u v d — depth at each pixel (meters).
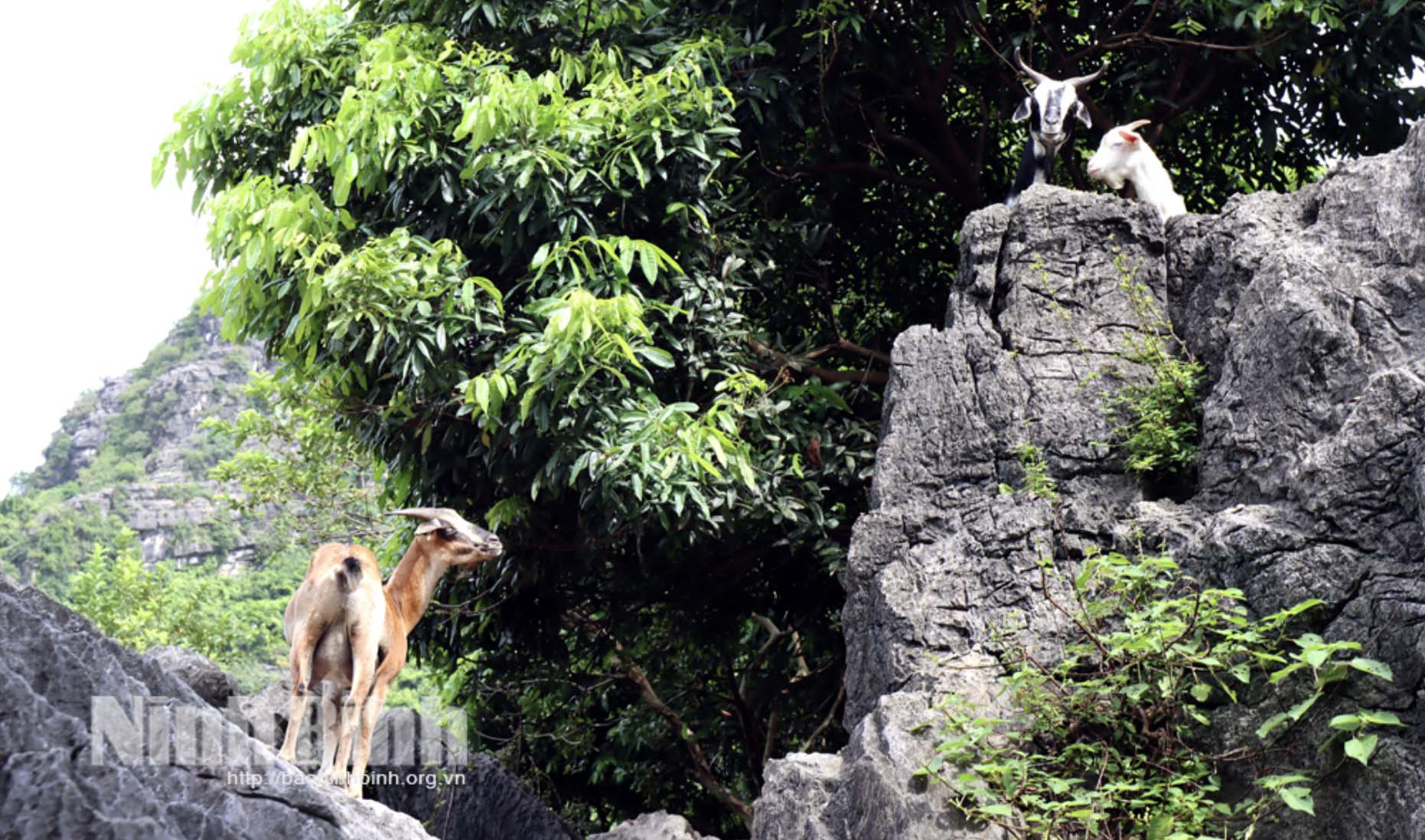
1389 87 14.38
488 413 10.86
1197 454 9.20
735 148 13.95
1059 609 8.55
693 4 14.12
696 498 11.12
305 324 11.41
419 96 11.69
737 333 12.58
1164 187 10.77
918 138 16.08
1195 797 7.59
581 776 17.56
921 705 8.51
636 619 15.41
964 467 9.79
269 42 12.68
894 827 7.73
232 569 51.34
